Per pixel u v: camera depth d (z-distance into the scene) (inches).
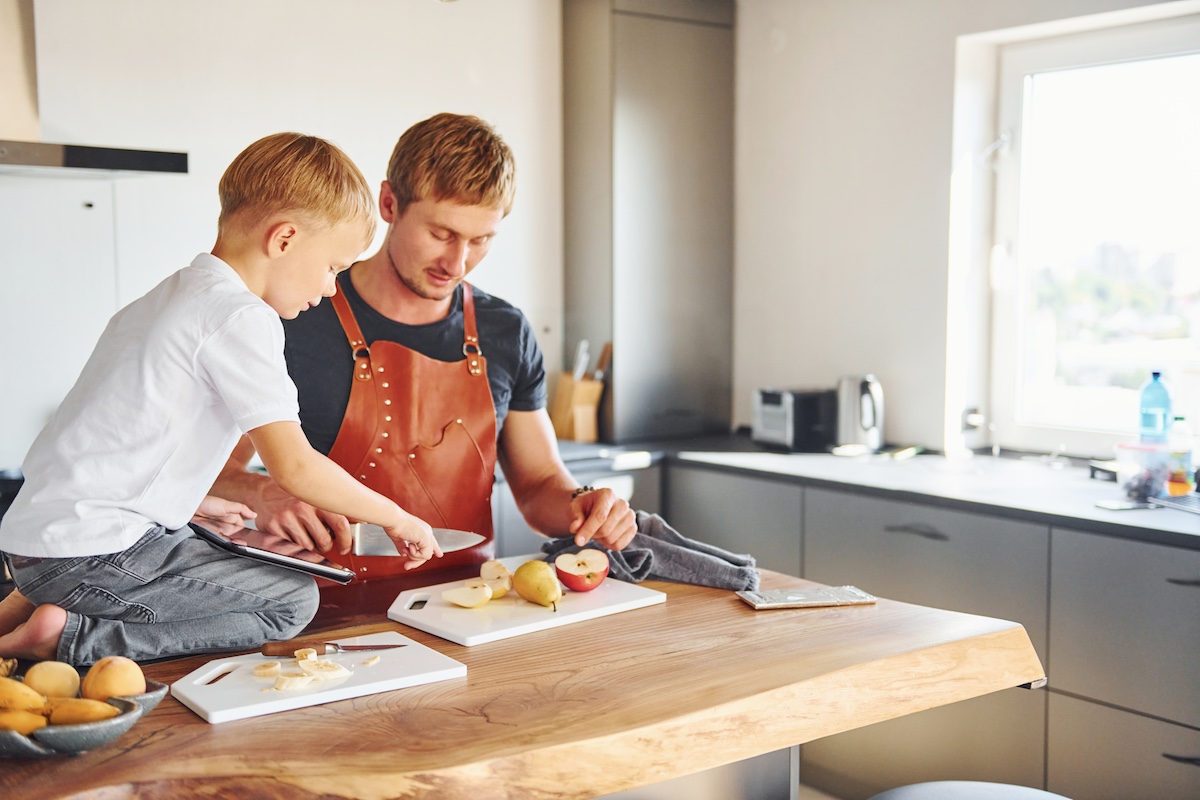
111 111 119.1
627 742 45.0
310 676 48.9
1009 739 104.3
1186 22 113.7
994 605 104.5
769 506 126.3
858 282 141.0
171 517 52.3
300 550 64.2
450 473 76.9
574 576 64.6
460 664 52.1
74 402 51.6
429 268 71.4
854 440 135.6
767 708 49.3
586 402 148.4
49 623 49.7
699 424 156.7
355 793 40.4
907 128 133.5
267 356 51.8
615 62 143.4
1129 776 95.4
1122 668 95.1
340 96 133.8
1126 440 121.2
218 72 125.3
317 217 54.1
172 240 124.1
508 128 147.9
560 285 154.8
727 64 154.6
